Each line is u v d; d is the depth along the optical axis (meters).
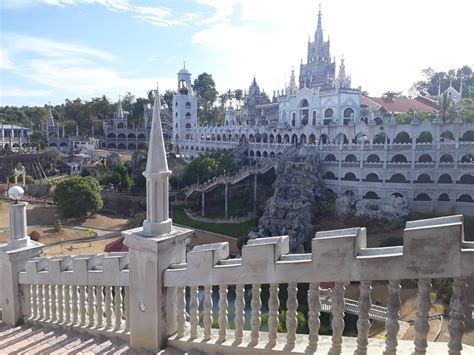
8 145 149.38
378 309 29.30
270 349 8.88
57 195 88.38
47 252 68.81
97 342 11.55
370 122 80.62
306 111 107.38
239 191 93.19
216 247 9.89
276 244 8.77
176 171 116.62
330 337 9.19
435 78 152.00
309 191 74.00
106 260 11.78
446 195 69.50
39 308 14.52
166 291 10.67
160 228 10.88
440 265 6.91
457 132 69.62
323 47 131.88
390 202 68.31
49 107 176.88
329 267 8.01
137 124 187.62
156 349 10.54
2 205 94.56
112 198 100.75
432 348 7.87
